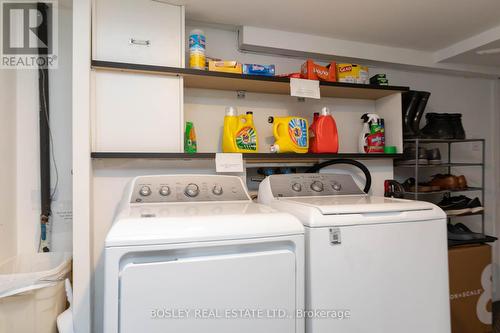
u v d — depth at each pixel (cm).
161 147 154
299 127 173
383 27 194
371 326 108
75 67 134
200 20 181
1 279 122
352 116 215
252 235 92
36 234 160
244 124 167
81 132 134
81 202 134
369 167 209
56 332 134
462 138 219
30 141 159
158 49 155
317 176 162
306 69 178
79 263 133
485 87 276
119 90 148
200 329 86
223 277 88
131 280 80
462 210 214
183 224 88
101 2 147
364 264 108
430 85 254
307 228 104
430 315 117
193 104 181
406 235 115
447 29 198
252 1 161
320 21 184
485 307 207
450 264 199
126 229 83
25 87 159
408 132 208
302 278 98
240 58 199
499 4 167
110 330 79
